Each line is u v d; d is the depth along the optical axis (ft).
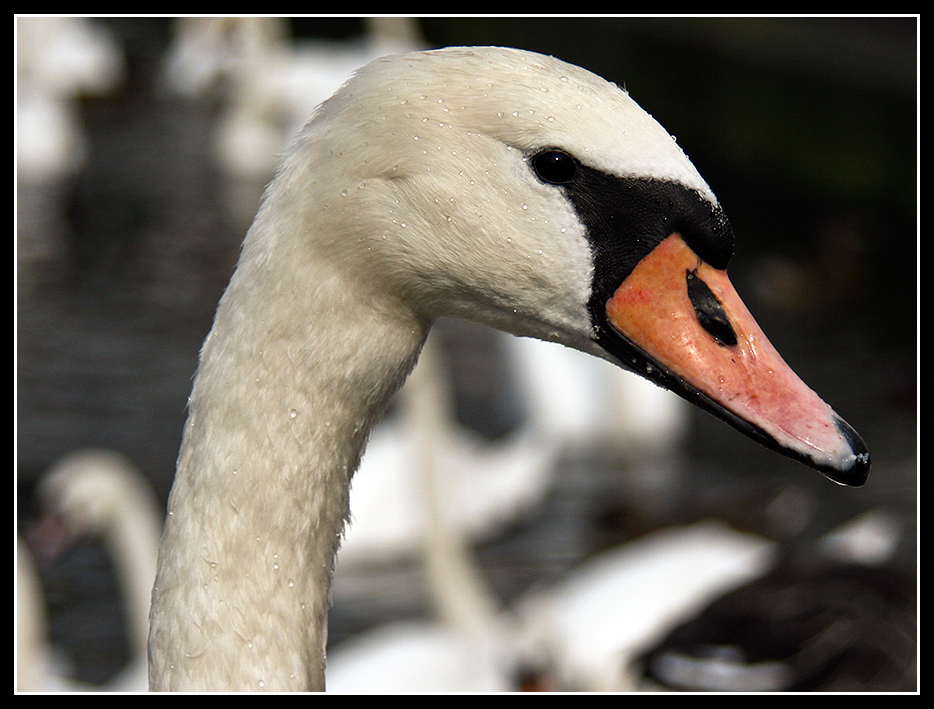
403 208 14.39
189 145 82.58
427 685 33.78
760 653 34.22
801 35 113.39
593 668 35.83
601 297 14.79
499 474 45.78
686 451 51.67
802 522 44.06
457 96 14.38
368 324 14.70
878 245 66.64
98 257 62.69
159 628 14.43
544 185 14.44
